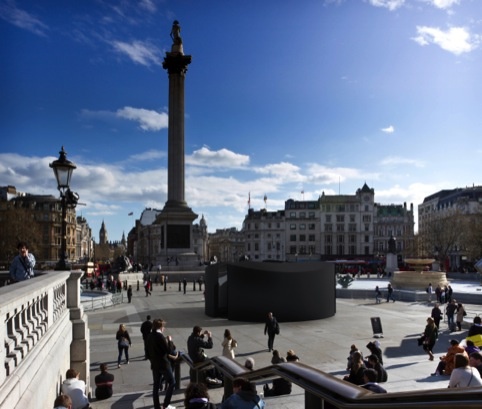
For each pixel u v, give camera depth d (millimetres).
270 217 148750
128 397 14531
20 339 6629
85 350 12875
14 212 98875
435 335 19953
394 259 83125
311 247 145375
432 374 16250
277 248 146875
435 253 99125
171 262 73875
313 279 32125
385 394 3848
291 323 30531
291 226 146750
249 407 6426
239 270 31375
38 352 7312
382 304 42656
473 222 95000
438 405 3340
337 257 140125
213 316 33125
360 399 3990
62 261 13891
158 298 46656
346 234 143250
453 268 102938
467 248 96312
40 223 140750
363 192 143875
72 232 157750
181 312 35812
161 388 15641
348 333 26781
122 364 19953
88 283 62312
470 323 29516
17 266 10594
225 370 7625
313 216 146125
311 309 31859
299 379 5016
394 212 145250
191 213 75750
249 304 31094
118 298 43000
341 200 144625
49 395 8016
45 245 141500
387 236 143000
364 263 115000
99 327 29281
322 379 4664
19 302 6352
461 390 3305
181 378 17641
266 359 20422
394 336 25828
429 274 54531
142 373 18438
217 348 22844
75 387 9414
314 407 4918
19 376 5754
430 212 156875
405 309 38594
